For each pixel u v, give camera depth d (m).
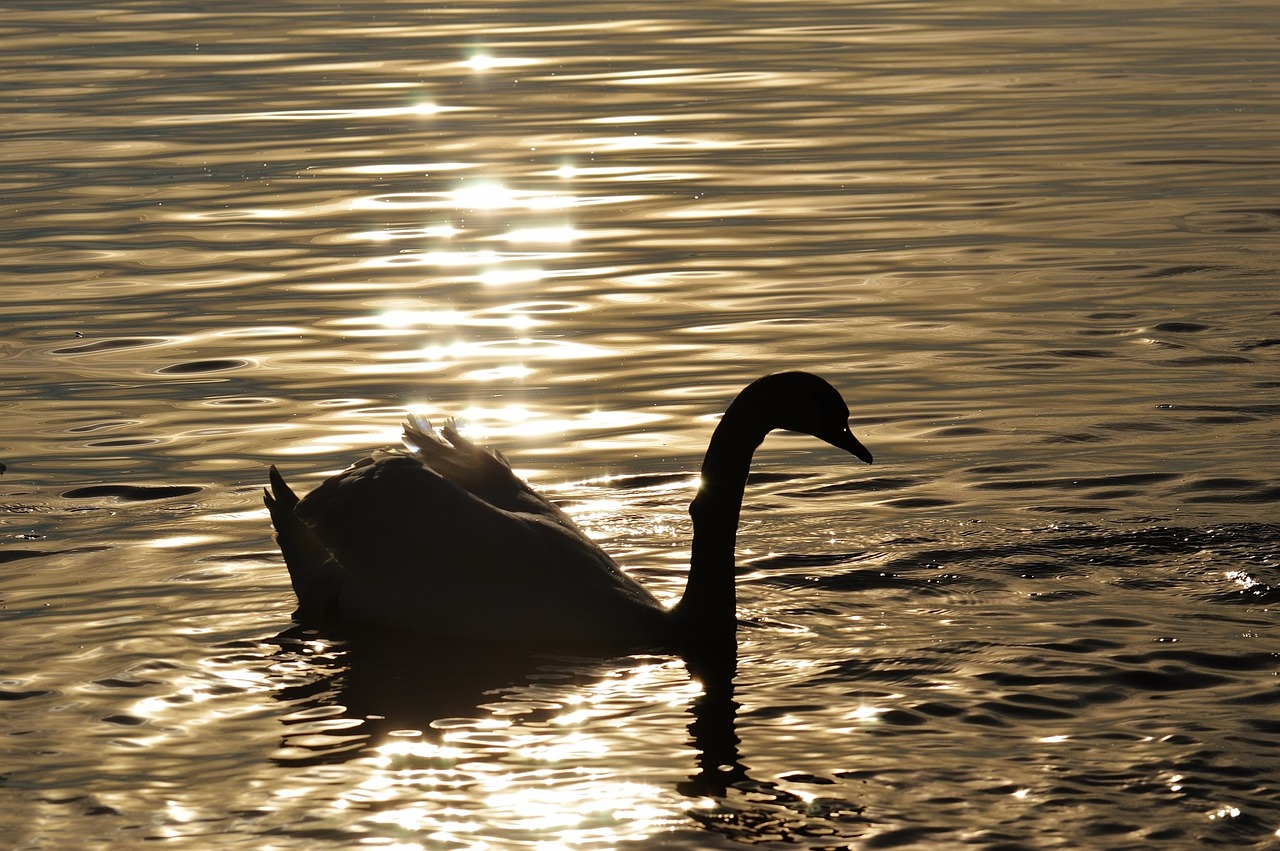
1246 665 9.24
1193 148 26.14
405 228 22.28
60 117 30.56
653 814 7.66
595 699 9.12
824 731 8.57
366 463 10.98
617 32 41.25
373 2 48.16
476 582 10.18
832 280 19.25
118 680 9.34
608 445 13.92
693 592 10.12
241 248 21.27
